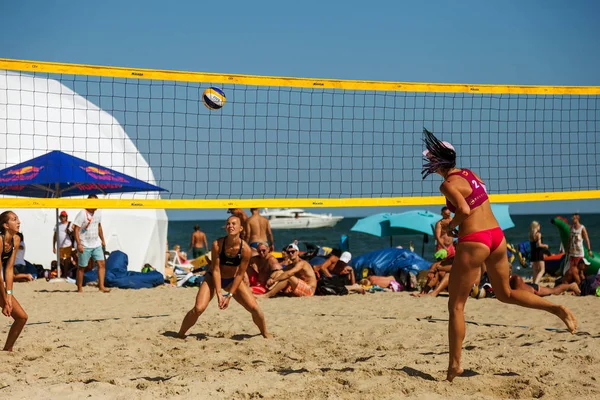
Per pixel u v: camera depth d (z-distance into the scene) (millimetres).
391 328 6102
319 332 5961
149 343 5402
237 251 5430
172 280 12008
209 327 6215
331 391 3668
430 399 3535
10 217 4820
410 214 13977
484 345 5145
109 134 16109
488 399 3527
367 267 11398
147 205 7246
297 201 7590
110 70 6875
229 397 3588
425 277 10375
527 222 75812
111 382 3920
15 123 15031
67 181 11070
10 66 6613
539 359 4469
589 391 3695
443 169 3992
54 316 7125
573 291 9133
